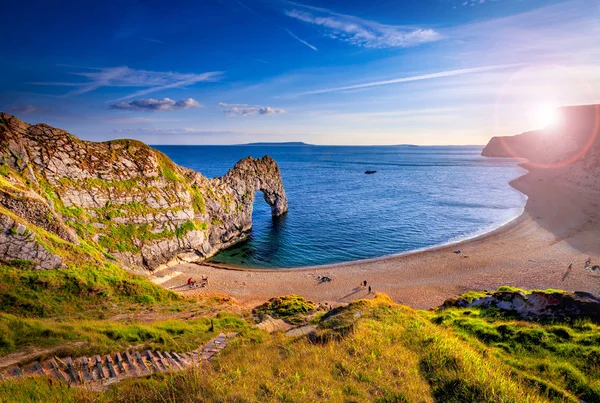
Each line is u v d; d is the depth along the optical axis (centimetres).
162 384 950
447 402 884
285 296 3916
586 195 10150
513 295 2109
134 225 4978
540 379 1118
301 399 817
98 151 5069
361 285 4612
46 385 1043
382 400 861
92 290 3131
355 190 13238
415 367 1055
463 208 9675
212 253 6150
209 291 4366
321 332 1370
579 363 1258
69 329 1884
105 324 2183
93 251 4019
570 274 4628
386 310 1784
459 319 1917
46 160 4441
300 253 6144
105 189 4872
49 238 3450
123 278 3538
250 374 955
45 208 3738
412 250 6169
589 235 6244
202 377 905
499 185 14338
